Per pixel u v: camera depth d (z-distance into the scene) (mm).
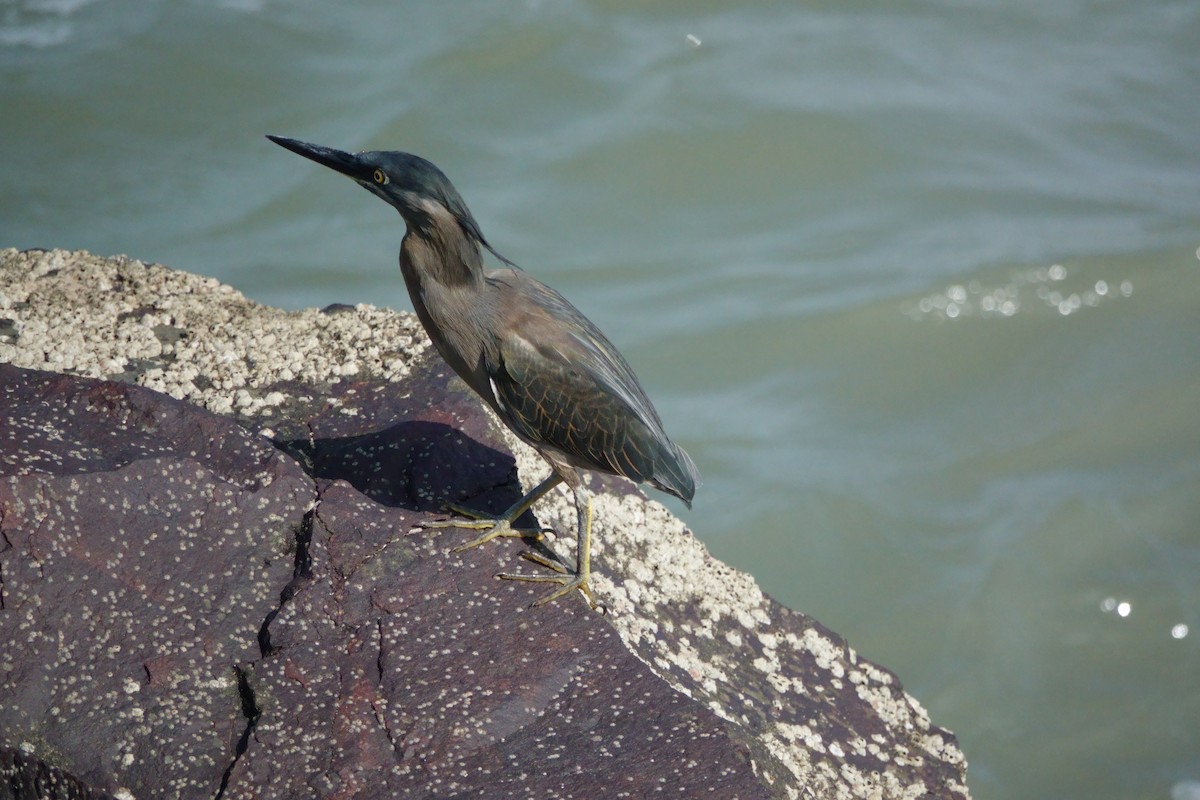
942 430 17375
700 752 6141
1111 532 15773
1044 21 26047
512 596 6953
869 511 16094
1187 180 21766
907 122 22719
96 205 19578
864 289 19406
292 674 6234
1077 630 14758
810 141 22109
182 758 5875
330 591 6680
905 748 7957
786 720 7656
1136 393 17797
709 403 17797
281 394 8359
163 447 7094
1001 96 23672
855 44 24578
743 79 23281
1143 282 19250
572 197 21062
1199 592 14977
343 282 18984
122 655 6203
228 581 6641
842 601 15188
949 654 14523
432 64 22812
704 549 8773
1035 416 17547
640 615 7746
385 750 6004
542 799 5867
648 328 18797
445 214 7160
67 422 7078
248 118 21594
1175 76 24453
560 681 6473
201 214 19844
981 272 19500
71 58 22016
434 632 6625
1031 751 13492
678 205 21188
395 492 7750
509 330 7434
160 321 8945
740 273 19875
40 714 5922
